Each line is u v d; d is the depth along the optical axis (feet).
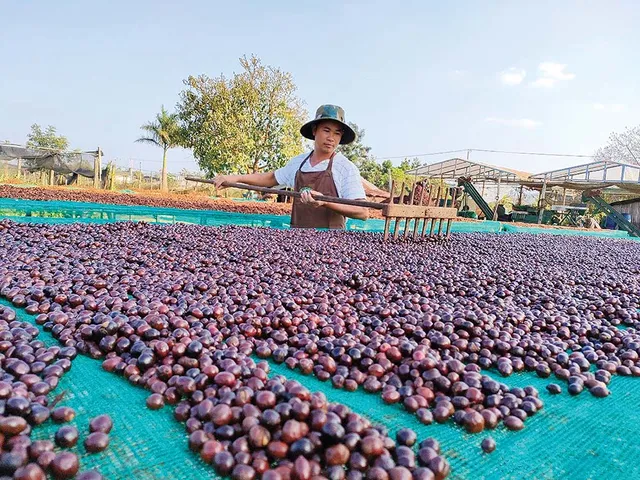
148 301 10.03
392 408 6.65
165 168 111.96
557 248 29.60
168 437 5.56
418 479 4.65
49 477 4.52
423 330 9.30
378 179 159.02
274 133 91.81
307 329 9.05
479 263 19.04
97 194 43.24
